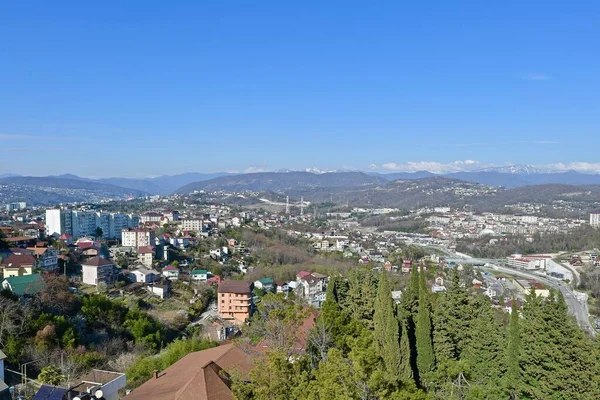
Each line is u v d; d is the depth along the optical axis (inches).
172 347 2780.5
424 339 1925.4
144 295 4960.6
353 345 1378.0
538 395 1836.9
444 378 1713.8
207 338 3695.9
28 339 2908.5
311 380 1284.4
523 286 7027.6
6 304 3112.7
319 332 1632.6
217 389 1614.2
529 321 2028.8
